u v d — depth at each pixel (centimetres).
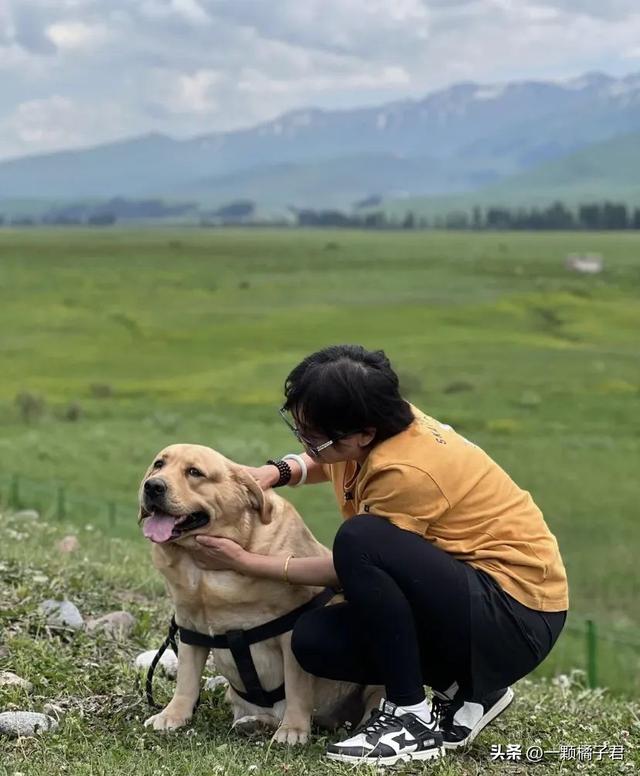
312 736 484
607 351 5853
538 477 2722
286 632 479
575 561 1945
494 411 3912
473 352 5744
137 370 5412
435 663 457
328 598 489
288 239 19400
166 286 9731
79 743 462
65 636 631
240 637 479
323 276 10775
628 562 1923
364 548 431
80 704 528
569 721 562
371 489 441
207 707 535
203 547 463
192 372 5350
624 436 3394
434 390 4425
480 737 498
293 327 7038
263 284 9981
